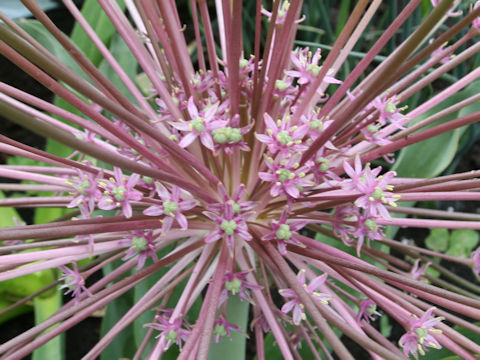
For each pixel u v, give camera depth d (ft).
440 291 0.36
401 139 0.45
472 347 0.37
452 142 0.77
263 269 0.50
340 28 0.96
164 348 0.42
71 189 0.51
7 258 0.38
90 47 0.84
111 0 0.51
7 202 0.47
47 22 0.38
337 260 0.40
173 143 0.37
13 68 1.34
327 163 0.42
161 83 0.47
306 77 0.46
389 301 0.43
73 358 0.89
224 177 0.53
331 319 0.35
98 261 0.55
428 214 0.53
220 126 0.39
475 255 0.52
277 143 0.39
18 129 1.24
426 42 0.83
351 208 0.45
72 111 0.81
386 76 0.30
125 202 0.39
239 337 0.59
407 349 0.40
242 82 0.47
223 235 0.42
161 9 0.43
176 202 0.39
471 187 0.43
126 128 0.51
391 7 0.87
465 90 0.80
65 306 0.46
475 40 0.92
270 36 0.44
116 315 0.74
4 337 0.92
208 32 0.48
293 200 0.44
